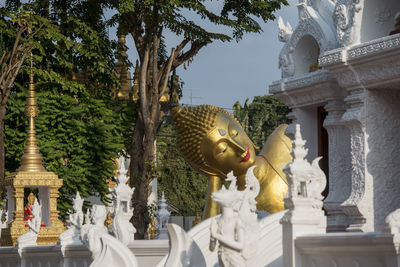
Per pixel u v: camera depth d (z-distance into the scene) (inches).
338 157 557.6
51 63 995.3
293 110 613.3
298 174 326.3
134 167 861.8
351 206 507.8
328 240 299.7
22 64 920.9
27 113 791.1
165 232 839.1
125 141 1018.7
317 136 609.0
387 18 531.5
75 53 1005.8
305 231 323.3
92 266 384.8
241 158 604.4
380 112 516.7
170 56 876.6
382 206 510.9
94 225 442.3
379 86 505.0
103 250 388.8
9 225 741.3
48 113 922.7
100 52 968.3
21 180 741.3
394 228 270.8
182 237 349.1
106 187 935.7
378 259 280.7
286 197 332.2
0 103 812.0
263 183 607.5
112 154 943.0
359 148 512.7
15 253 588.1
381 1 526.3
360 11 518.6
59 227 742.5
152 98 863.1
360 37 520.1
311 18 584.1
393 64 481.7
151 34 856.9
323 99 570.6
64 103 936.9
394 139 520.4
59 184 759.1
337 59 511.5
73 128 933.2
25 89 930.1
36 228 593.3
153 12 843.4
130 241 473.4
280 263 387.5
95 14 976.3
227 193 318.3
